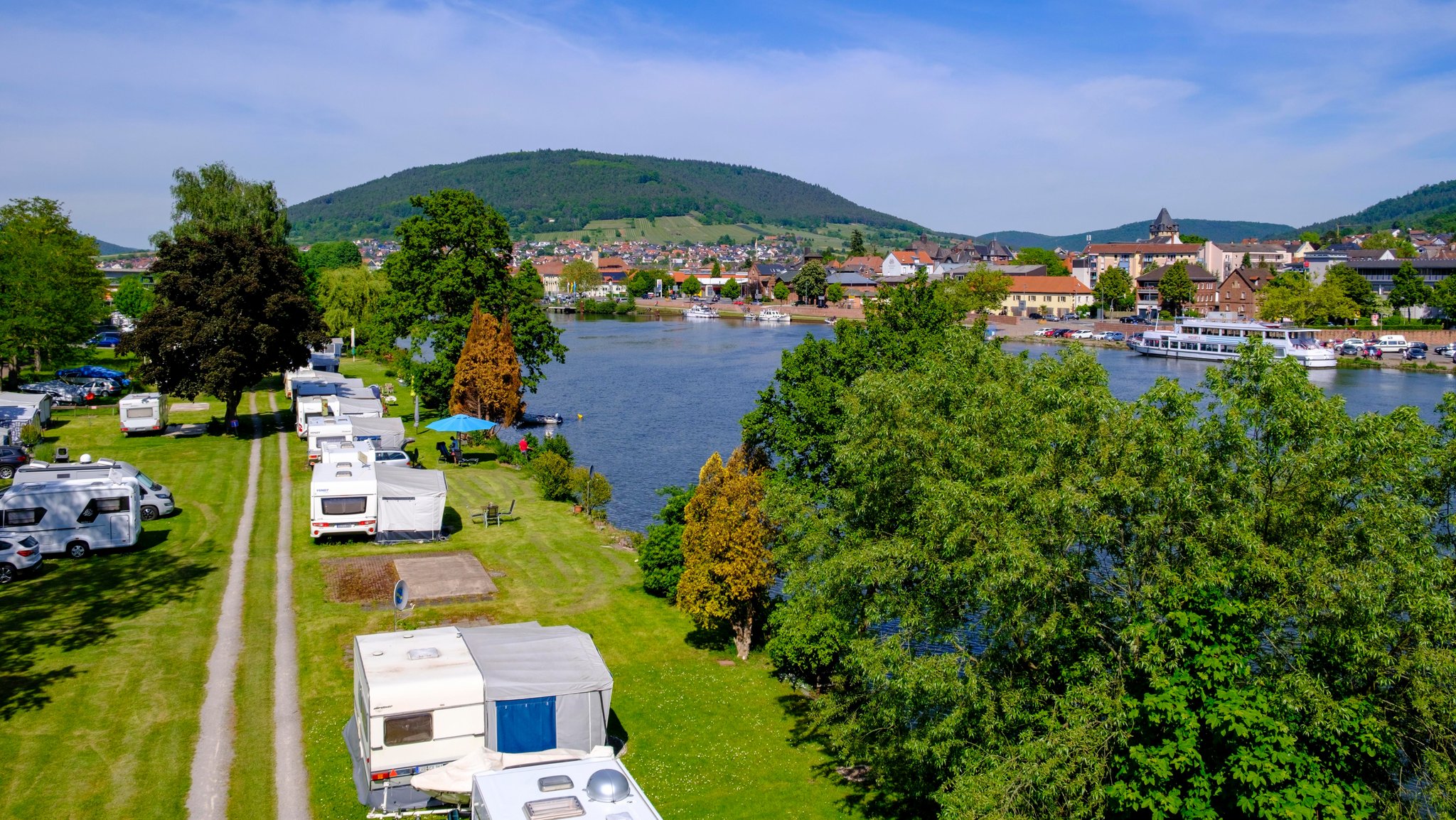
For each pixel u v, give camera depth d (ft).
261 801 82.94
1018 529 77.66
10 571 131.75
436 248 291.17
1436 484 78.69
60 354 272.10
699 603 121.19
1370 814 71.46
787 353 157.69
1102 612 79.51
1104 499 78.23
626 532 175.73
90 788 83.20
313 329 240.73
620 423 303.68
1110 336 588.09
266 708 99.55
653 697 111.14
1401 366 439.63
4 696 98.32
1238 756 70.28
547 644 93.20
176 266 231.71
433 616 127.24
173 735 92.89
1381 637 70.59
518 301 294.66
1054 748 74.08
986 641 87.45
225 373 221.25
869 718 92.12
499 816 63.52
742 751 100.99
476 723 84.07
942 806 83.76
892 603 87.45
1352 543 72.69
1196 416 80.59
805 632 108.27
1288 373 77.41
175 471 196.65
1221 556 75.56
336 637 118.62
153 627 118.11
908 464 93.56
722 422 307.37
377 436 211.00
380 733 81.35
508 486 203.51
